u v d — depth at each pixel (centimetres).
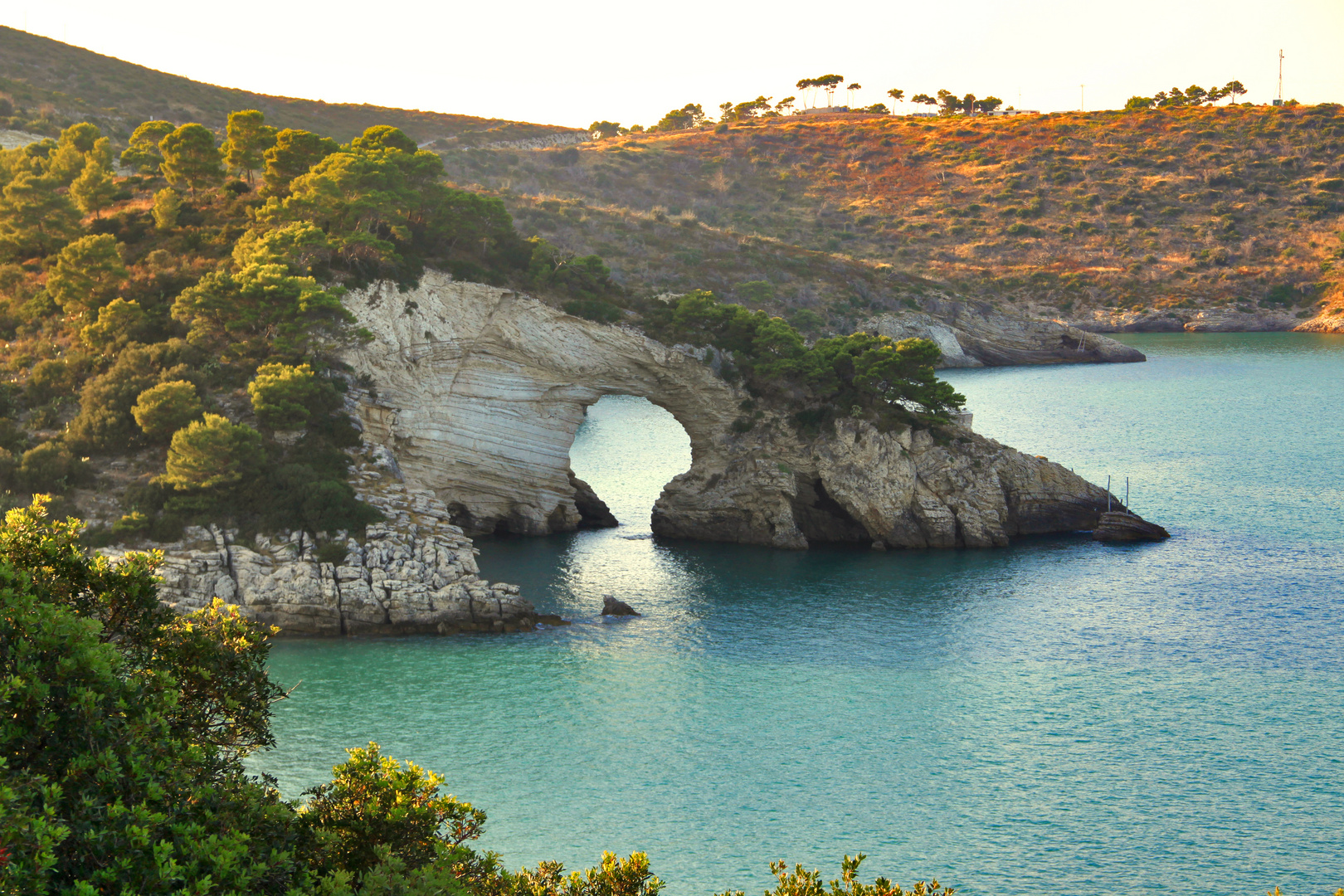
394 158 9138
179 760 1917
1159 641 6862
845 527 9819
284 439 7406
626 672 6275
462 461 9062
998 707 5797
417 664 6272
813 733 5438
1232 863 4250
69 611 1975
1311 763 5116
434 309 8694
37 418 7375
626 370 9488
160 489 6725
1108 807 4703
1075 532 9862
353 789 2294
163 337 8012
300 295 7800
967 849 4353
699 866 4181
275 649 6419
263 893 1820
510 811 4600
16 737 1700
